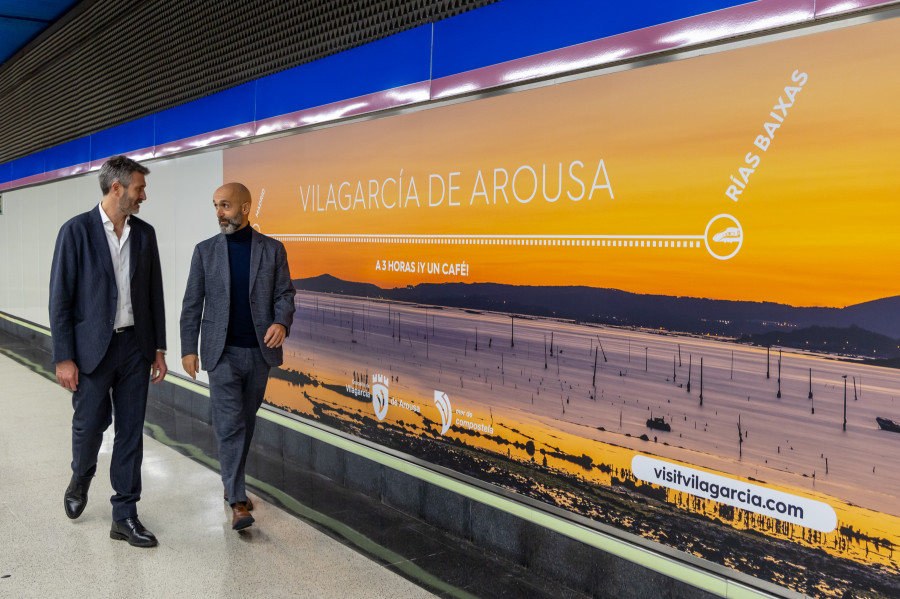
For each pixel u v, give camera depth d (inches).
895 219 77.1
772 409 87.9
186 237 220.7
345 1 153.1
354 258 153.9
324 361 164.6
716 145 91.8
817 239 83.2
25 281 367.6
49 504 144.9
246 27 187.3
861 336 80.1
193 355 139.3
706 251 93.7
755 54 87.6
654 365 100.0
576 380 110.2
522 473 119.1
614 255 104.3
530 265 116.4
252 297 135.4
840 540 82.4
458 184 128.4
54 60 323.9
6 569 115.6
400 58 139.4
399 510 144.5
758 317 88.9
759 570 89.7
